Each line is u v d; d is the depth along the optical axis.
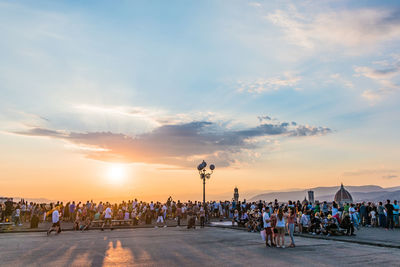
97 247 15.45
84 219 31.97
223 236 20.75
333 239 18.27
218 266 10.84
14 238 19.62
